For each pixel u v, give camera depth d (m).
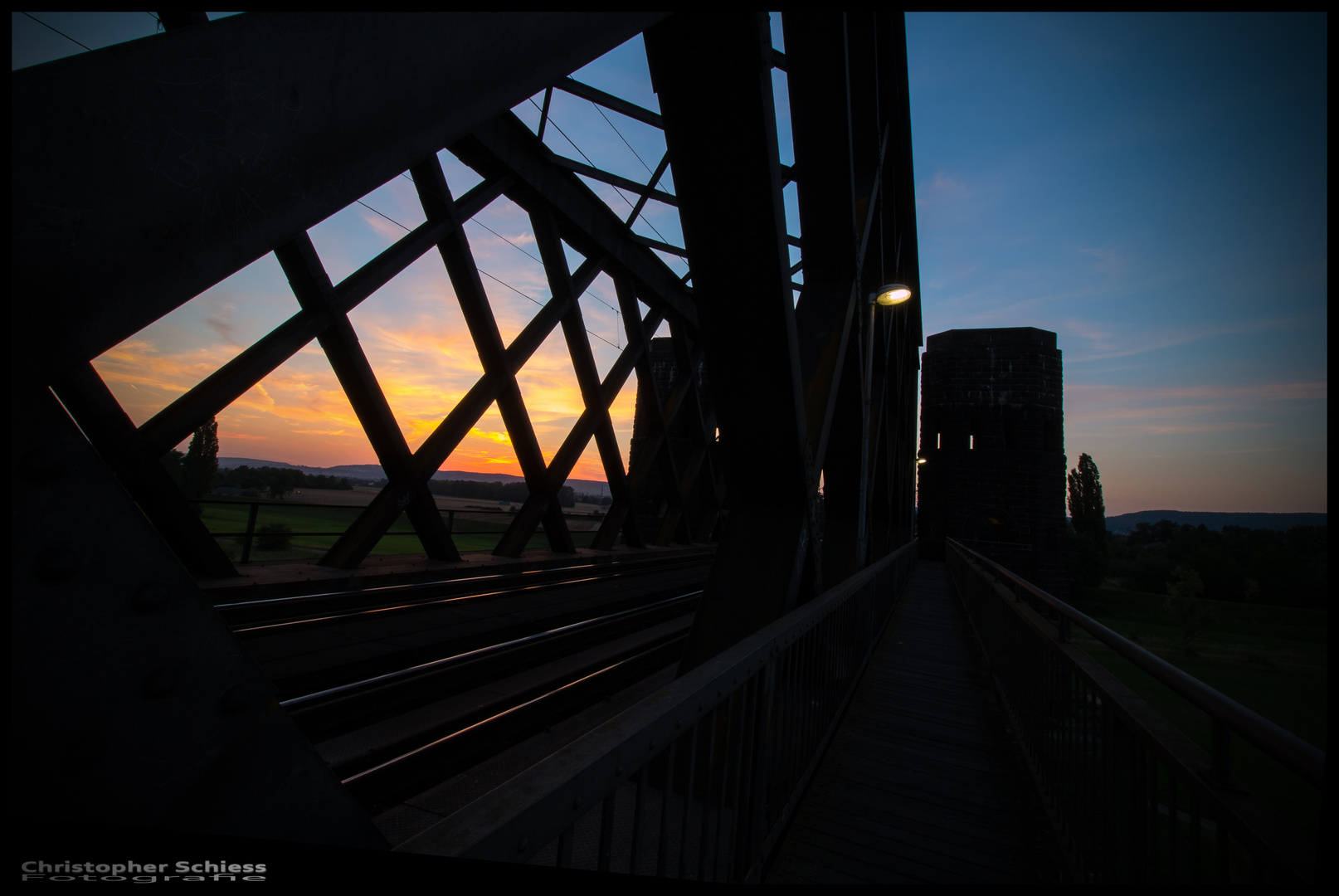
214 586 6.14
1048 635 3.34
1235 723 1.33
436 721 4.63
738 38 2.19
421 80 0.86
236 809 0.71
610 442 14.82
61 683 0.56
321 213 0.76
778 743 2.74
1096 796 2.39
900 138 8.45
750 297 2.86
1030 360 32.06
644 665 7.34
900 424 15.35
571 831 1.07
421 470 9.23
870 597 6.52
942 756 4.28
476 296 10.02
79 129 0.54
